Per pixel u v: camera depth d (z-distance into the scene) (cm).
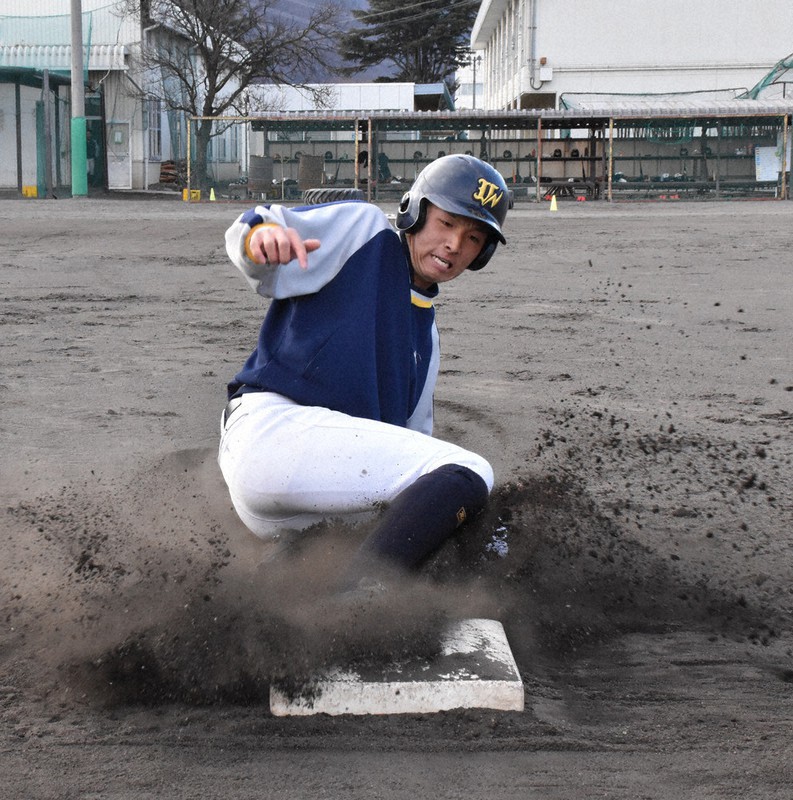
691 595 290
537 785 195
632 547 324
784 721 223
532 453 440
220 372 615
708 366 643
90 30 3269
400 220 264
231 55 3616
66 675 235
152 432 474
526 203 2719
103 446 448
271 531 265
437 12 7144
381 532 237
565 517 345
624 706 229
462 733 213
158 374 607
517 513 337
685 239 1525
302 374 258
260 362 267
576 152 2961
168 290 981
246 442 255
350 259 256
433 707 221
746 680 243
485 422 498
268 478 252
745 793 194
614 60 3606
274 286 249
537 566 298
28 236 1515
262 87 4022
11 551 312
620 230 1700
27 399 538
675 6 3544
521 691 222
